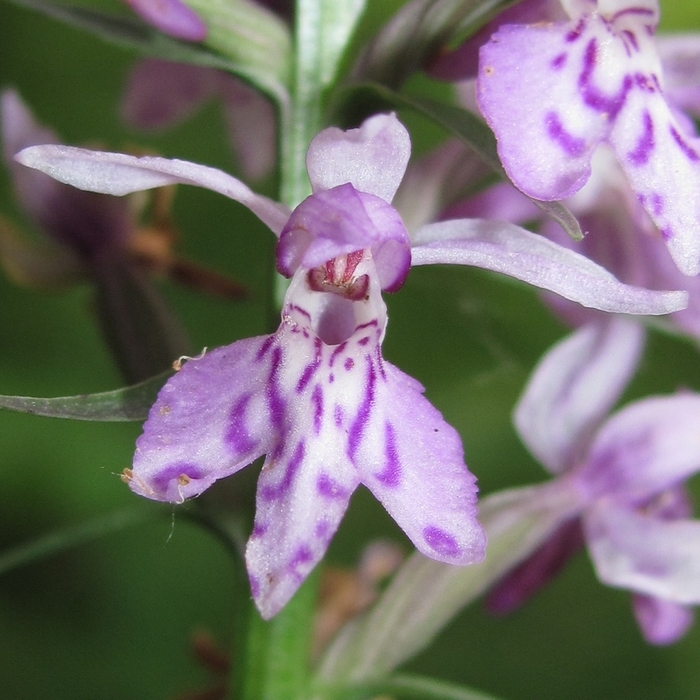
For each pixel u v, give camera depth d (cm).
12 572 16
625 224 10
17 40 18
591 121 9
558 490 10
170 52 9
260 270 18
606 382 10
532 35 9
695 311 10
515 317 15
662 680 17
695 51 10
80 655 16
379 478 8
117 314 10
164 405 8
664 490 10
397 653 10
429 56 9
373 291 9
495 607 10
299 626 10
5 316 17
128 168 8
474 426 17
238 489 10
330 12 9
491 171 10
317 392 8
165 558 17
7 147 10
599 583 17
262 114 11
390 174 8
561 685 17
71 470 16
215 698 11
